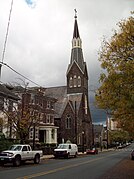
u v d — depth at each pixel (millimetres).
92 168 23219
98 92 18422
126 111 17891
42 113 57938
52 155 43375
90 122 83688
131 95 15719
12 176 16406
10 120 35688
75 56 82688
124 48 16938
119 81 16328
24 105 39438
